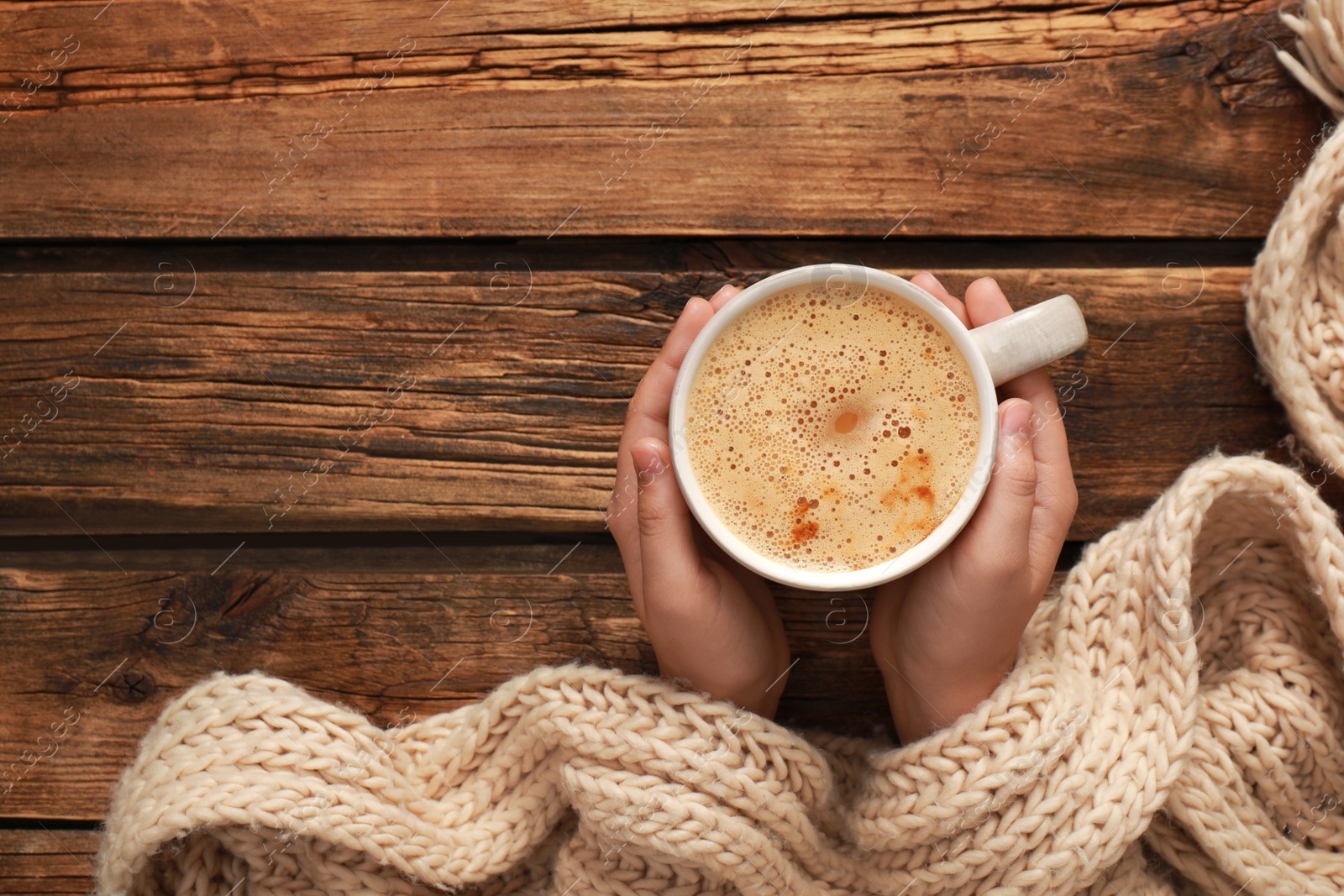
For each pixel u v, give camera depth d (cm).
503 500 75
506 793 74
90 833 75
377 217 75
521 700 72
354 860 73
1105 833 69
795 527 66
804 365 67
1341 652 72
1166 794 69
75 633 76
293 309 75
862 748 75
